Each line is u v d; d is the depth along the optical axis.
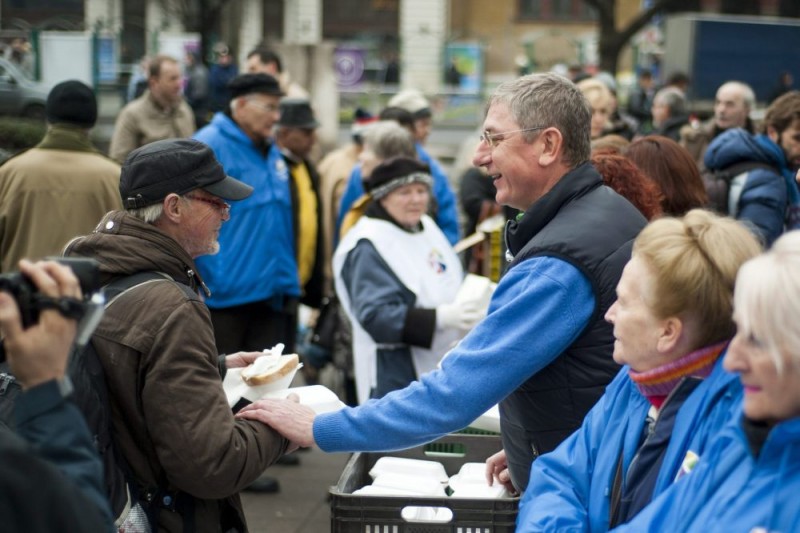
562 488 3.87
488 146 4.68
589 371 4.40
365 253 7.64
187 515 4.39
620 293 3.66
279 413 4.48
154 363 4.20
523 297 4.34
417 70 53.12
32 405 2.96
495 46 64.00
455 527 4.27
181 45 37.66
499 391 4.33
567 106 4.61
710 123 13.01
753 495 2.97
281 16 61.00
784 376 2.89
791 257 2.88
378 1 68.81
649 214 5.42
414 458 5.46
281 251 9.34
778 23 33.41
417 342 7.43
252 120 9.12
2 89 31.94
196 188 4.54
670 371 3.56
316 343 9.59
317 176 10.42
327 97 24.02
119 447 4.27
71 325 3.01
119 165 8.81
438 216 10.72
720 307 3.49
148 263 4.37
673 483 3.37
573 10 70.50
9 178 8.44
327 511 8.77
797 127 8.51
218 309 8.96
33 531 2.54
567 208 4.55
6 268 8.48
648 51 50.44
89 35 33.22
